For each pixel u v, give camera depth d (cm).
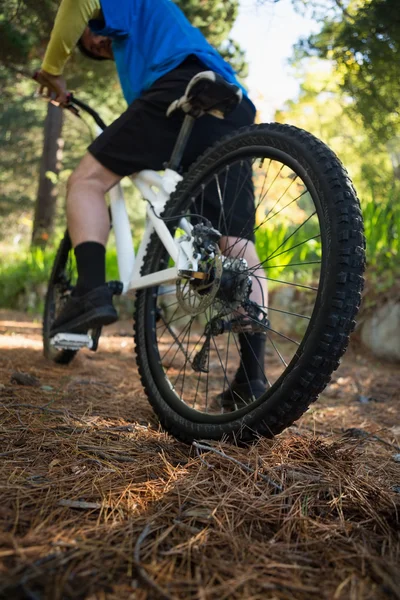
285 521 103
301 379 128
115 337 439
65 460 127
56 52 198
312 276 452
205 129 194
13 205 1866
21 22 370
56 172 1102
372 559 91
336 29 273
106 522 98
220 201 179
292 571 88
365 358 391
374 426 205
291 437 145
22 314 678
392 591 82
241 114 202
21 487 110
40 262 770
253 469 125
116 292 194
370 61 273
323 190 134
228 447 139
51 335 209
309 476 121
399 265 403
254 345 177
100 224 193
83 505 104
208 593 79
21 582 76
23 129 1722
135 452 140
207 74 168
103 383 231
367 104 293
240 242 186
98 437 148
